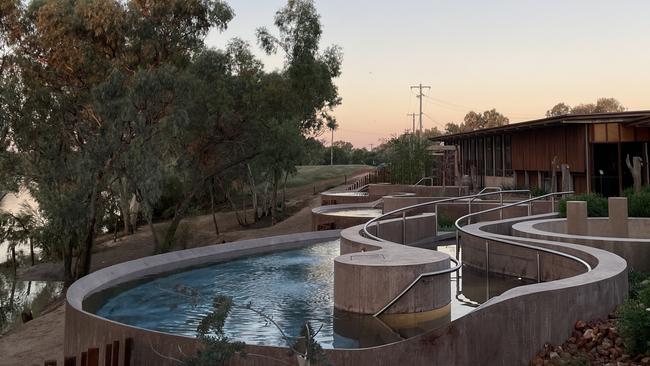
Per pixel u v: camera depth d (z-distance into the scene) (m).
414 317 9.62
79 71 26.11
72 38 25.47
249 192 54.84
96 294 12.41
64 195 25.27
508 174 37.53
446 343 6.42
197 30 28.42
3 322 20.80
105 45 26.62
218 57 29.33
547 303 6.65
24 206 30.33
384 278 9.73
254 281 13.38
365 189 48.84
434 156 46.59
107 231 48.59
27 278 31.75
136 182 26.11
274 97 30.53
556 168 26.88
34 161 26.27
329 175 77.06
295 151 33.53
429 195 33.44
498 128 33.56
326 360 5.28
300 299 11.26
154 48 27.11
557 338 6.69
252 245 18.66
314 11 32.91
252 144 32.38
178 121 25.14
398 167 44.84
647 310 6.22
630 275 9.62
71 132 26.66
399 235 17.05
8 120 25.05
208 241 39.75
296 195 62.62
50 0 25.91
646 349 6.03
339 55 38.34
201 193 41.19
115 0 26.59
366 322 9.37
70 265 28.62
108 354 7.27
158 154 27.81
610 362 6.09
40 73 25.84
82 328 8.70
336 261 10.32
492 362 6.47
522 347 6.53
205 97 28.59
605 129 25.42
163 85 24.38
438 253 11.09
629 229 14.50
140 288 13.01
